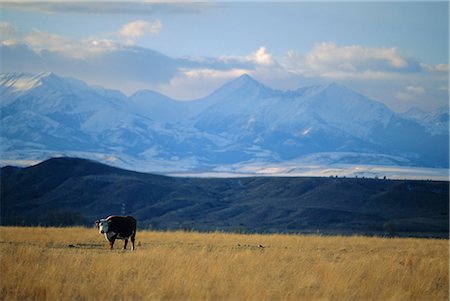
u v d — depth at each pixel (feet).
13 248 346.33
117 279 263.08
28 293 242.58
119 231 404.57
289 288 257.55
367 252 415.23
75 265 285.84
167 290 245.24
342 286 257.96
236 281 260.21
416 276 296.71
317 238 540.52
